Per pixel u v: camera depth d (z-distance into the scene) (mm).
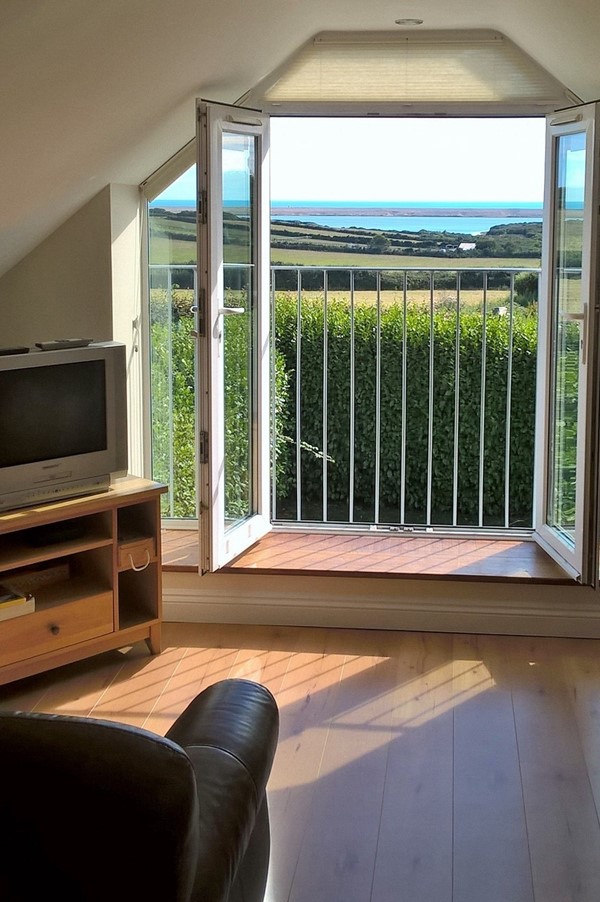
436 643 3773
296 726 3102
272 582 3926
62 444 3355
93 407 3422
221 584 3959
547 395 4035
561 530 3980
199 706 1989
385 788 2748
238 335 3988
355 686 3387
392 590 3885
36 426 3283
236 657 3637
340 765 2871
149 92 3287
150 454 4379
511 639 3811
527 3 3334
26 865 1394
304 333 4832
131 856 1338
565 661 3600
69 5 2277
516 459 4828
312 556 4027
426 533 4328
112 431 3479
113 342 3557
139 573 3670
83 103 2943
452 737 3033
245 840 1663
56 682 3422
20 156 2984
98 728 1391
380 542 4227
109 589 3477
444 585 3854
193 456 4500
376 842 2500
